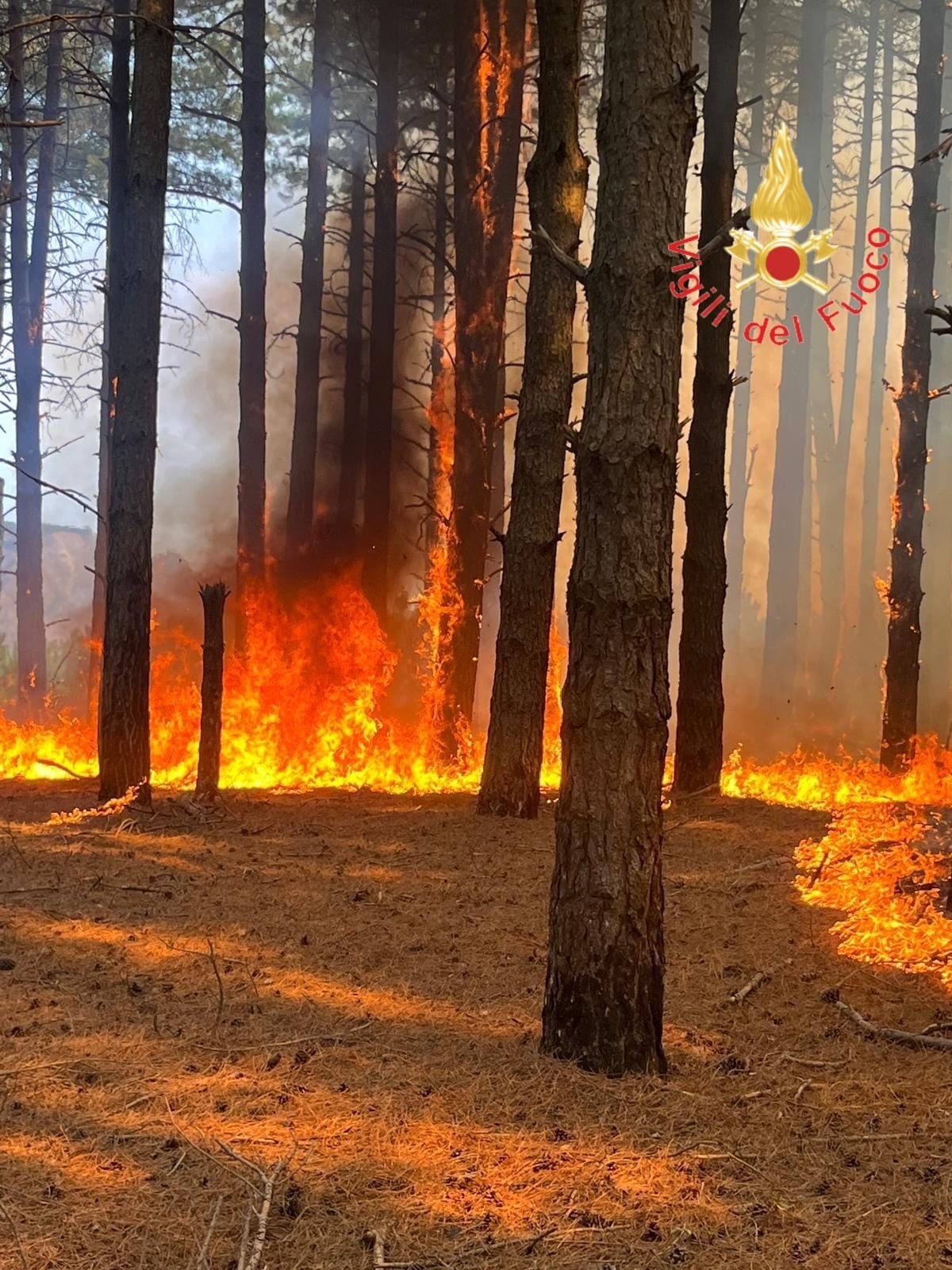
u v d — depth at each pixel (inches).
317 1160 145.8
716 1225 132.8
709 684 452.8
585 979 180.2
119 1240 126.9
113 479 407.5
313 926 256.8
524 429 406.6
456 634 567.2
